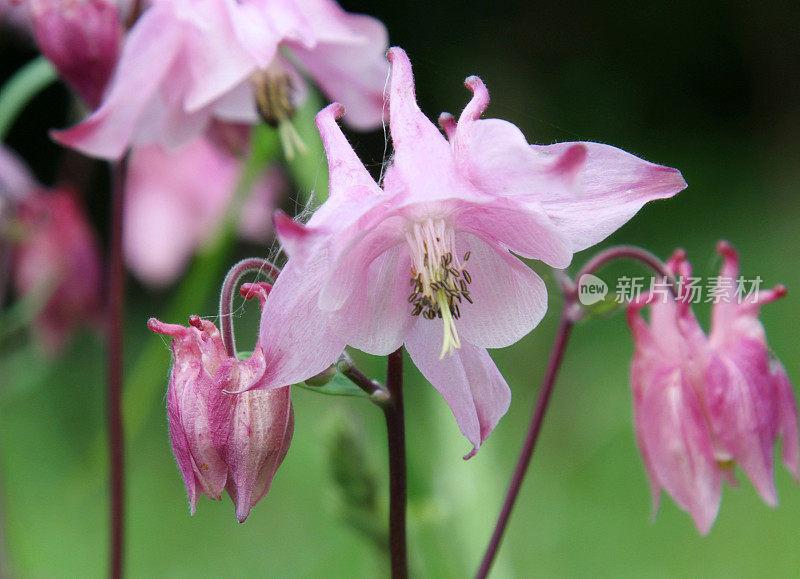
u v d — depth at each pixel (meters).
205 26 0.36
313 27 0.36
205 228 0.56
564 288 0.34
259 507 0.70
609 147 0.30
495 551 0.33
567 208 0.30
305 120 0.40
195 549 0.69
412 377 0.66
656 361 0.33
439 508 0.38
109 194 1.24
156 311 1.08
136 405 0.43
